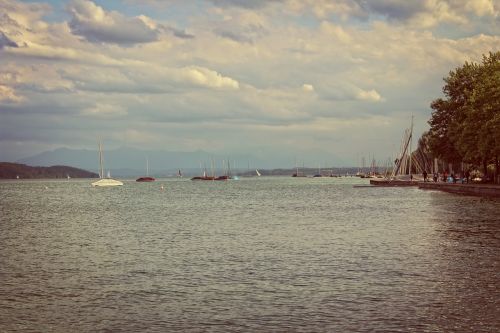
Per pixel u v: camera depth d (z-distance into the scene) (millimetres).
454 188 106312
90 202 115750
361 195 117625
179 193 159750
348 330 18328
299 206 87062
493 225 47812
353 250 35438
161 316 20469
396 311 20266
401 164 172250
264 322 19422
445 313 19844
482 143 88375
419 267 28500
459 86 106562
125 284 26234
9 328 19297
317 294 23156
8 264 32875
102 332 18750
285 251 35938
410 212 65875
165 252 37000
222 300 22609
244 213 74250
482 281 24750
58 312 21266
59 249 39875
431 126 111500
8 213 83312
